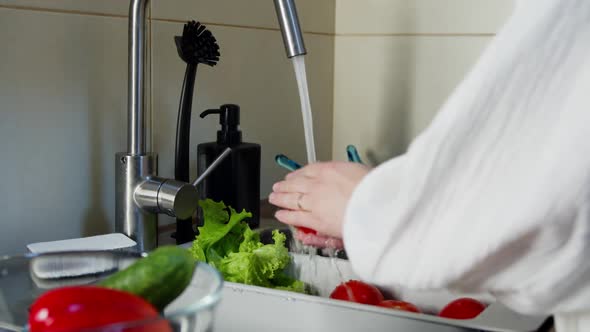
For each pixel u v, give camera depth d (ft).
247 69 3.96
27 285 1.72
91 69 3.13
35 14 2.89
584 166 1.43
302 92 2.87
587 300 1.58
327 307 2.37
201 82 3.67
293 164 2.95
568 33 1.47
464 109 1.49
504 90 1.48
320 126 4.66
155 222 3.02
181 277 1.53
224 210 3.35
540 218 1.45
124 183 2.95
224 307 2.51
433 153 1.50
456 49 4.27
